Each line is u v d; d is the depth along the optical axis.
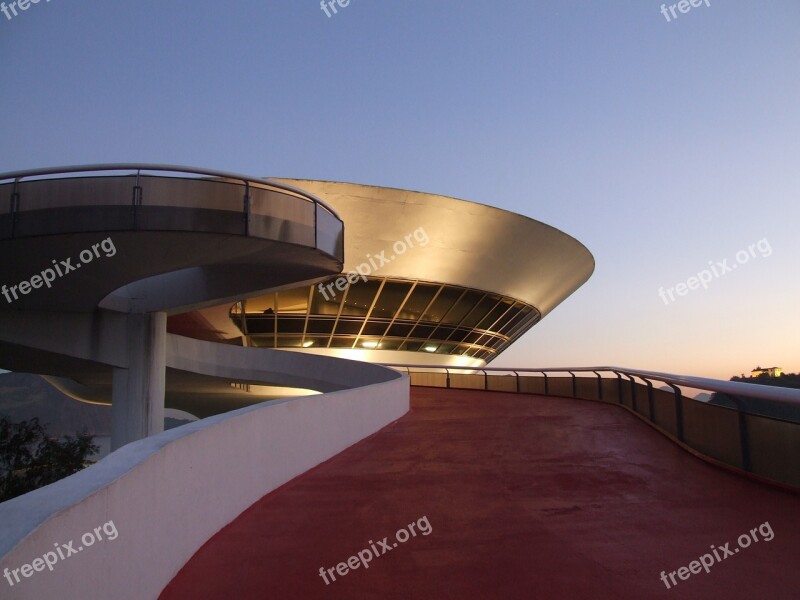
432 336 36.75
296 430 8.88
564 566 5.06
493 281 36.62
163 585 4.55
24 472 25.31
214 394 32.81
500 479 8.53
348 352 34.62
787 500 6.98
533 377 23.41
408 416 15.86
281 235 14.93
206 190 14.19
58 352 19.62
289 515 6.73
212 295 19.89
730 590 4.49
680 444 10.50
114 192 13.79
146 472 4.22
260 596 4.49
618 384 16.94
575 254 41.44
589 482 8.22
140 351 20.78
